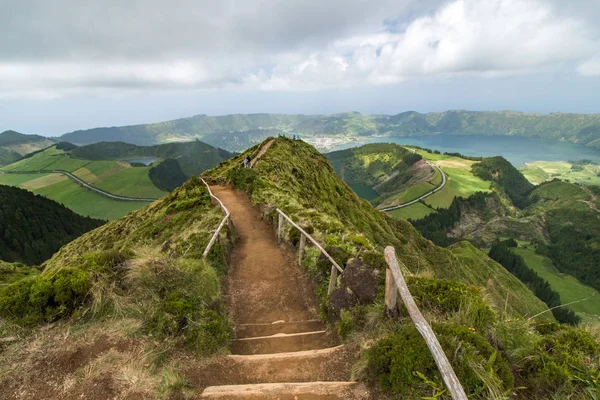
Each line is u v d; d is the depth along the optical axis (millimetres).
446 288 5824
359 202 46812
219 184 29281
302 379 5094
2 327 4988
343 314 6586
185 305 5918
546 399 3785
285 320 8312
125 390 4160
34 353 4570
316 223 13648
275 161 33312
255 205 20094
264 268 11359
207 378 5027
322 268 9656
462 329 4508
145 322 5492
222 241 12312
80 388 4102
